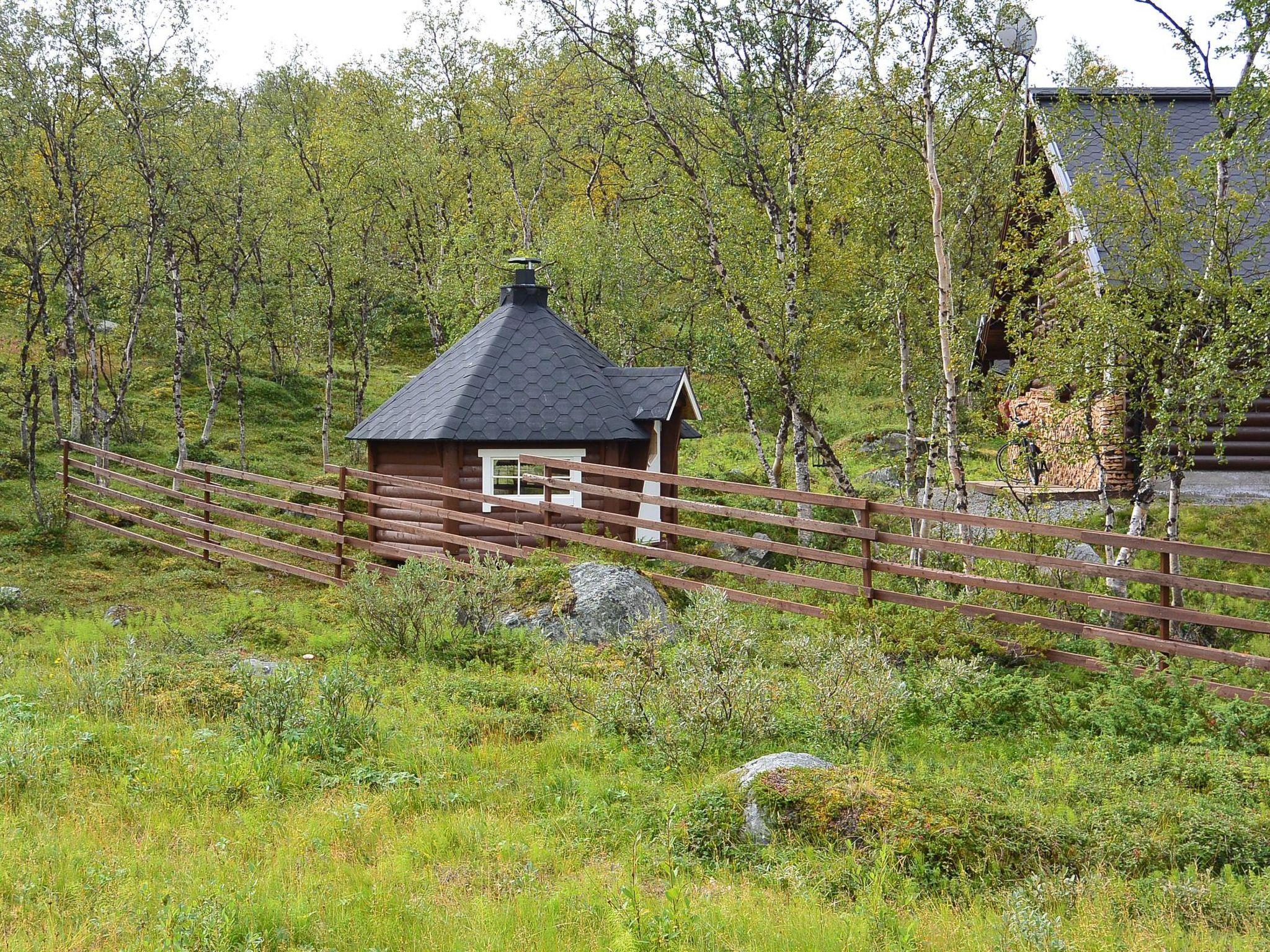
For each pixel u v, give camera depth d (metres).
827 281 20.83
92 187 25.05
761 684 9.38
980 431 16.75
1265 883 6.23
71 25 22.55
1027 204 17.14
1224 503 19.27
